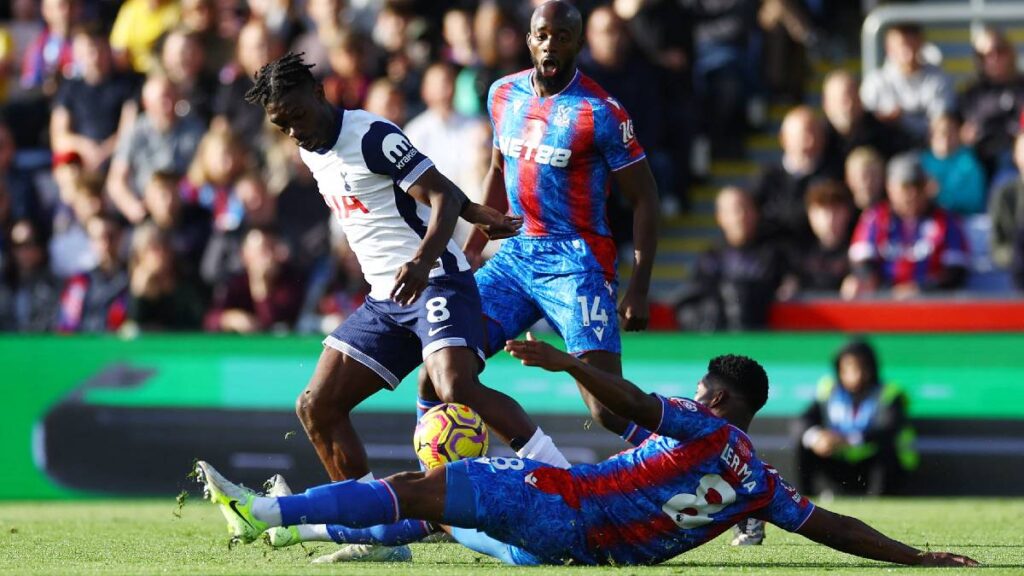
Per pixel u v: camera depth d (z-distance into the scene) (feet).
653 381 103.55
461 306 56.08
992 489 100.12
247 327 113.80
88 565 53.67
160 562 55.06
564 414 100.99
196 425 104.01
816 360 101.76
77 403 104.68
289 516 48.19
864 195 114.32
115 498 103.76
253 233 114.32
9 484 104.22
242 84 127.03
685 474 50.47
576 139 63.05
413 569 50.72
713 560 56.13
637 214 64.39
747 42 131.54
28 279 122.31
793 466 101.09
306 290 115.44
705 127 130.72
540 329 108.88
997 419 100.27
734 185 131.23
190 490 103.55
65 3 138.51
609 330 63.62
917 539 68.03
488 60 121.80
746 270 112.06
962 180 120.88
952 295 109.29
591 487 50.78
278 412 103.19
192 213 119.03
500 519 49.78
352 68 124.77
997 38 124.47
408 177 54.85
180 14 136.36
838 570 51.52
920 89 124.36
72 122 132.16
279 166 120.37
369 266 57.16
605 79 119.96
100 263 119.03
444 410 61.31
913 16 124.88
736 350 102.94
